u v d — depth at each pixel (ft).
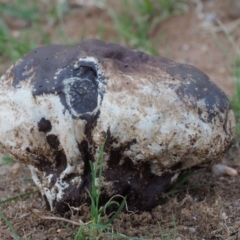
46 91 1.87
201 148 1.90
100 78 1.86
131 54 1.98
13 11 3.41
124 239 1.91
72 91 1.86
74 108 1.86
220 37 3.09
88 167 1.91
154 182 1.96
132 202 1.96
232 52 2.97
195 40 3.11
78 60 1.88
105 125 1.85
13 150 1.93
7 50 2.88
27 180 2.23
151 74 1.90
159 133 1.86
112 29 3.30
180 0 3.31
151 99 1.86
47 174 1.95
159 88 1.87
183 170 1.97
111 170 1.91
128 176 1.92
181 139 1.88
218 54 2.99
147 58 1.99
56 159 1.92
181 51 3.06
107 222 1.90
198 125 1.89
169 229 1.95
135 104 1.85
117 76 1.86
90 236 1.89
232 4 3.12
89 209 1.94
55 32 3.34
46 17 3.49
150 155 1.88
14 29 3.42
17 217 2.03
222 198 2.07
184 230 1.95
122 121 1.84
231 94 2.67
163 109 1.86
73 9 3.53
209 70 2.89
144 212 1.96
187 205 2.01
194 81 1.92
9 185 2.22
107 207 1.94
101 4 3.48
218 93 1.96
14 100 1.90
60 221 1.97
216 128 1.92
